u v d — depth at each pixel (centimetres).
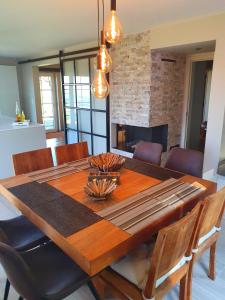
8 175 365
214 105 323
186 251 148
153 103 413
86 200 167
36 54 639
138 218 143
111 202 164
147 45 385
